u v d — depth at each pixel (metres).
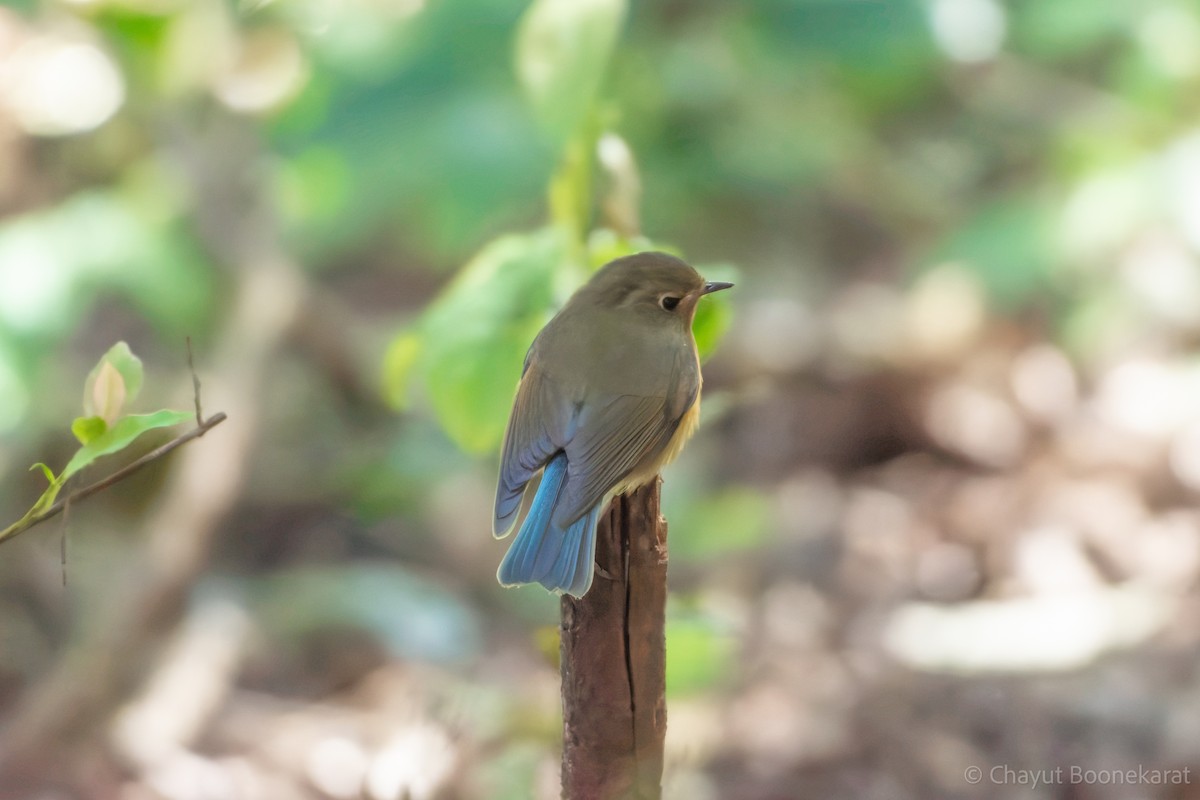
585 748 5.88
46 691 10.52
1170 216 12.29
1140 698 9.77
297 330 13.59
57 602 11.83
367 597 11.70
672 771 7.95
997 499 13.08
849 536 12.63
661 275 7.20
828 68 13.52
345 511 13.32
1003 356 14.61
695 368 7.16
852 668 10.56
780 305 15.15
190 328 11.89
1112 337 14.30
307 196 13.09
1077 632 10.80
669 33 13.15
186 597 11.67
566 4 6.97
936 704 10.02
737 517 12.45
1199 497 12.62
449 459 13.25
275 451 13.53
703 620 7.30
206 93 10.95
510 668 11.02
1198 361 13.86
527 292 7.16
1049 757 9.41
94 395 4.95
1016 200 13.49
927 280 14.94
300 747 10.22
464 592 12.38
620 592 5.76
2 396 10.25
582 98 7.02
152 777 10.02
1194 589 11.35
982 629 11.00
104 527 12.28
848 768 9.45
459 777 8.47
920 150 16.02
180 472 11.66
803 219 15.81
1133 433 13.37
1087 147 13.33
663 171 13.66
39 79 11.03
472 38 11.24
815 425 14.27
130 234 11.02
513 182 11.12
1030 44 14.23
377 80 11.28
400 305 16.20
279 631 11.52
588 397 6.82
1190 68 13.30
